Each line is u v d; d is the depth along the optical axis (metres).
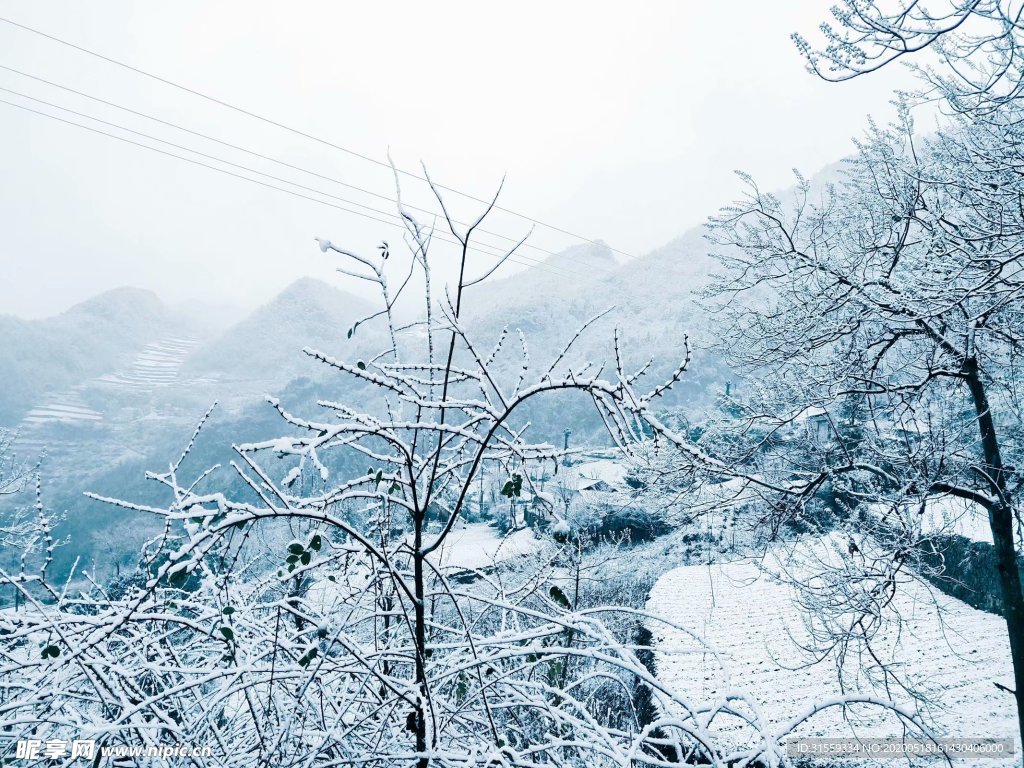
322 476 1.96
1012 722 7.36
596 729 1.96
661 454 7.52
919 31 2.80
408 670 2.77
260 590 2.45
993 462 6.96
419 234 2.11
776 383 8.23
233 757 2.13
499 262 2.08
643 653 9.55
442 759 1.88
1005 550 6.96
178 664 2.28
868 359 7.70
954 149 6.55
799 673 8.72
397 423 1.97
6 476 13.15
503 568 2.99
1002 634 9.63
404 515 2.90
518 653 2.00
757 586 12.11
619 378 1.85
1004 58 3.61
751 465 8.13
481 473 3.10
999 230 6.18
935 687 8.09
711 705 1.87
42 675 2.17
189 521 1.82
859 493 7.28
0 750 2.00
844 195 7.88
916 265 7.17
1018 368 7.27
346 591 2.45
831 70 3.06
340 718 2.12
